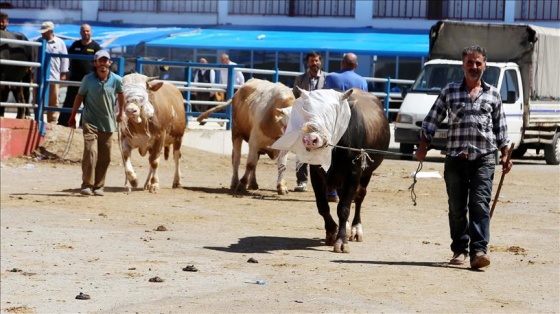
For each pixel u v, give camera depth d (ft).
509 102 83.61
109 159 56.75
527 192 63.46
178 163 61.31
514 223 49.67
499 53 87.45
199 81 98.94
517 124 84.02
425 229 47.21
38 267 36.78
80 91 56.13
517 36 86.89
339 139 39.52
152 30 139.85
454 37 89.20
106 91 55.98
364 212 52.70
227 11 148.15
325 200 41.65
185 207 52.95
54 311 30.25
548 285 34.60
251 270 36.40
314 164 39.24
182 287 33.50
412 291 33.14
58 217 48.55
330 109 38.60
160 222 47.80
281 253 40.04
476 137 36.22
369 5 142.51
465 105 36.29
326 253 40.19
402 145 88.02
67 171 67.97
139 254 39.47
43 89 72.43
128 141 58.65
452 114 36.52
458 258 37.63
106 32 137.90
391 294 32.65
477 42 88.28
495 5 139.54
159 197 56.65
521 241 43.91
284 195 59.31
